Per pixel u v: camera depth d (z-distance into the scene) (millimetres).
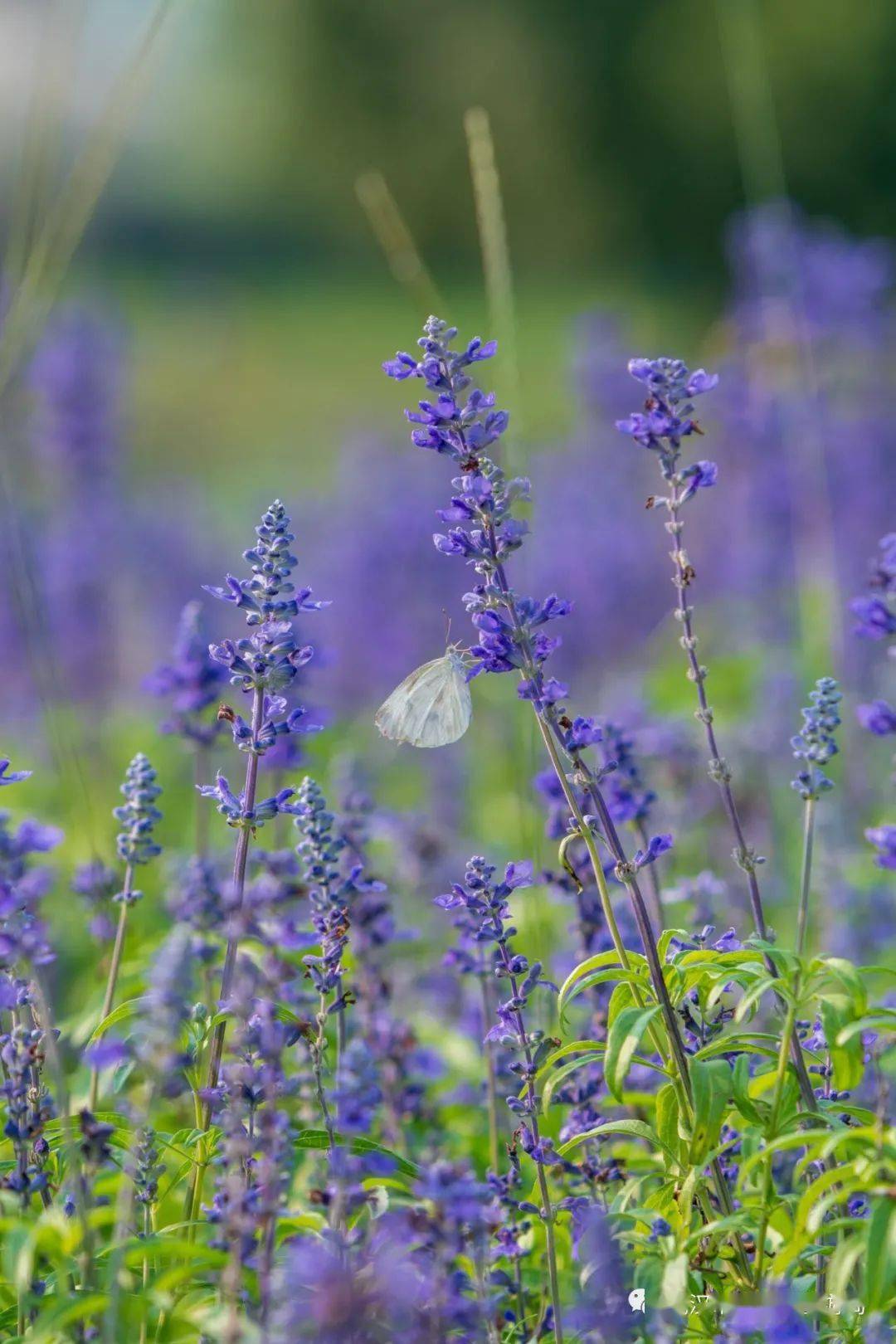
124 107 8938
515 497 6465
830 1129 5996
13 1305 6078
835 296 20047
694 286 71812
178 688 9875
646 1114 8195
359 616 21844
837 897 11695
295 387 52281
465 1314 5184
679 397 6832
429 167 79062
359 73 80875
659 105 74125
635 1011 6070
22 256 9000
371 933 8633
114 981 7789
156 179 80500
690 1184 6023
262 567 6613
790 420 20312
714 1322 6102
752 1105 6195
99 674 19781
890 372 21312
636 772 8328
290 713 6676
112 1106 8266
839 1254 5496
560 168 77000
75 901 12656
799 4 65312
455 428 6516
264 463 40906
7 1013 7078
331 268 76312
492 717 18922
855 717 14930
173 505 26203
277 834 10094
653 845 6289
